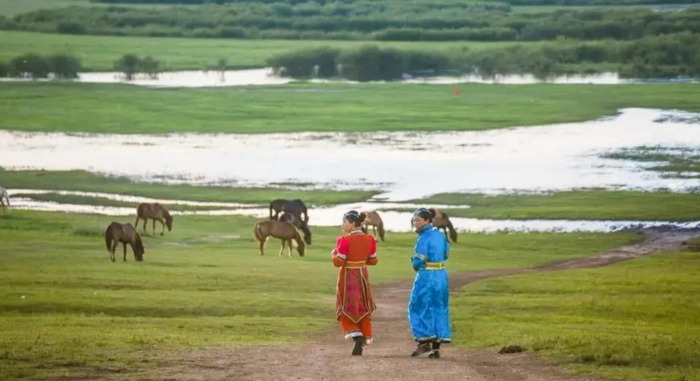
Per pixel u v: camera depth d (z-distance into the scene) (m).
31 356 44.25
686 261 128.88
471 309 79.69
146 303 79.31
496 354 47.22
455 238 145.62
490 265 125.12
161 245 136.25
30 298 79.44
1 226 147.12
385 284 101.06
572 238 150.12
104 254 119.62
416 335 46.34
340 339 60.94
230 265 111.62
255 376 39.53
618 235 152.75
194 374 40.09
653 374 40.25
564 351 46.00
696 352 45.66
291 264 114.88
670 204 176.62
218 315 77.19
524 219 167.00
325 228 157.25
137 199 182.88
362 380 38.59
